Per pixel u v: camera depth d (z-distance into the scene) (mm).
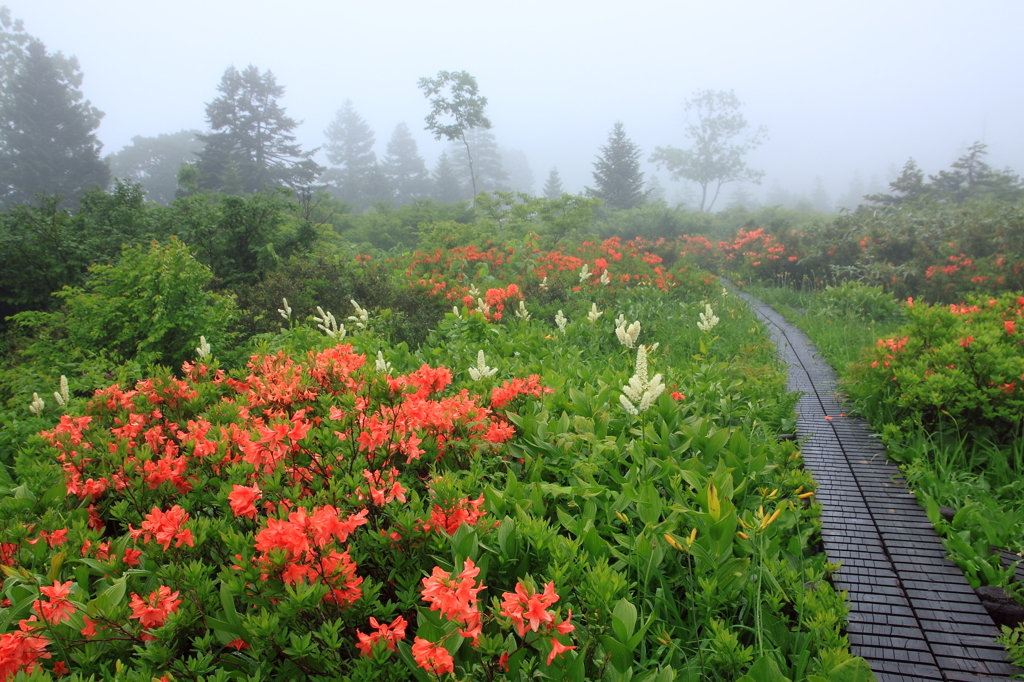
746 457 3977
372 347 6453
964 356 4664
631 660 2275
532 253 14109
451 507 2604
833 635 2424
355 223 28625
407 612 2438
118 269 7074
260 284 9516
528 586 1951
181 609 2029
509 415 4105
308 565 2074
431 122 36562
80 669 2078
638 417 4242
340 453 2957
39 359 6684
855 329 8406
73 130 49250
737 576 2752
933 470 4105
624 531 3326
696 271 14047
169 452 3205
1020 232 11133
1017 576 3045
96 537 2635
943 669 2451
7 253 9047
